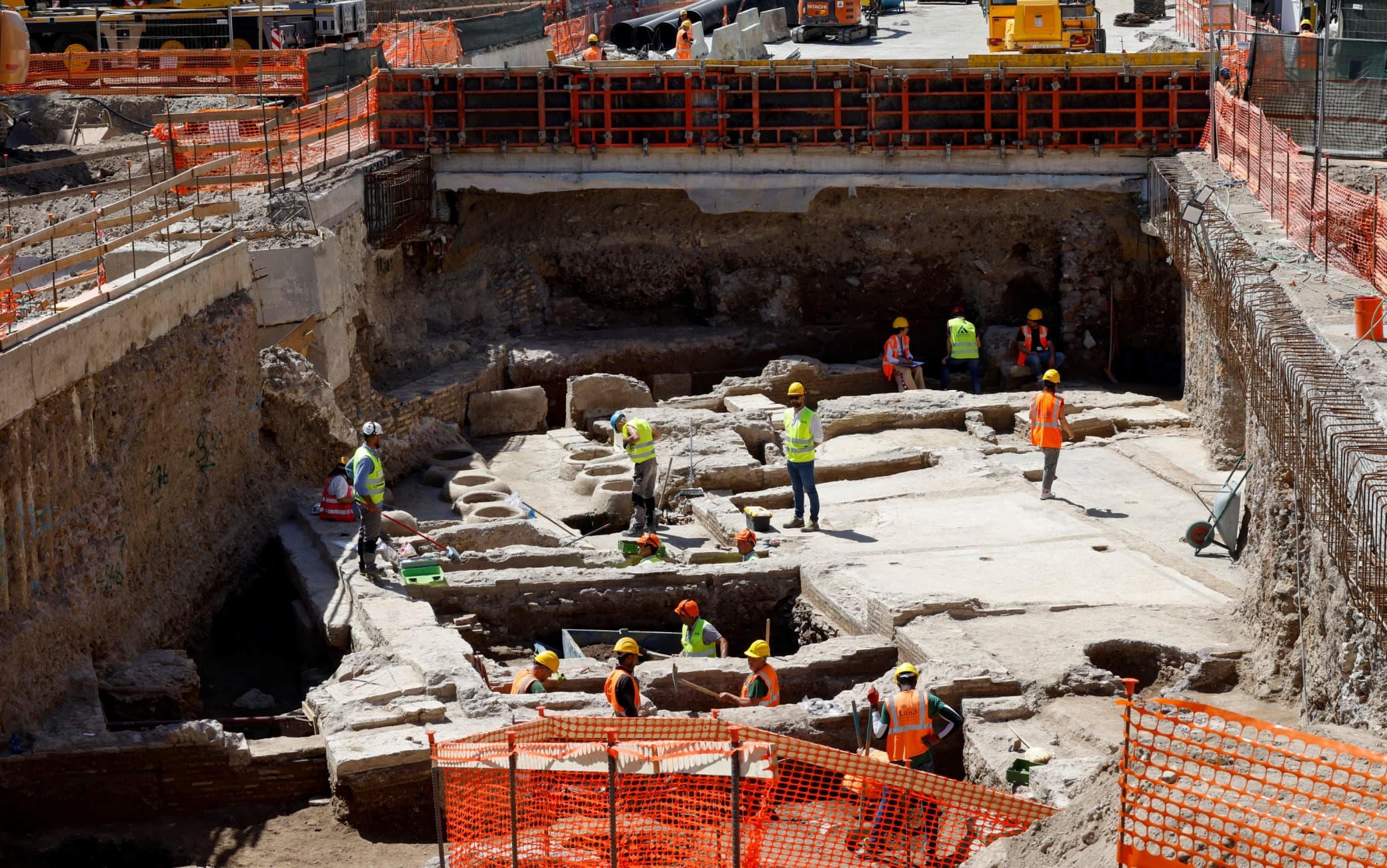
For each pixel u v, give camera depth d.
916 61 27.66
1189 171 24.36
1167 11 50.81
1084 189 27.70
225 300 18.53
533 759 8.80
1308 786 7.67
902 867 9.37
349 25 34.09
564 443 24.33
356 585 16.23
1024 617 15.23
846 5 44.41
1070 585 16.27
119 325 15.10
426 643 14.44
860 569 16.95
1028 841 8.57
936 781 8.95
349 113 27.72
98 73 29.61
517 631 16.70
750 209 28.78
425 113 28.52
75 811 12.30
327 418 20.14
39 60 29.59
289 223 22.28
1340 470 11.30
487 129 28.64
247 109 24.17
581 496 21.62
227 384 17.97
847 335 29.69
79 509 14.13
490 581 16.59
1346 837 6.97
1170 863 7.15
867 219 29.19
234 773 12.62
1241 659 13.98
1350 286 16.86
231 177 21.44
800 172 28.47
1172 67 26.94
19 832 12.10
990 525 18.61
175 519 16.42
